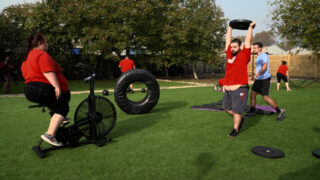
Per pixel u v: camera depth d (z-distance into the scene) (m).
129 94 10.63
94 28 17.53
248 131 4.62
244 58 4.01
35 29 18.20
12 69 11.73
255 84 5.71
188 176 2.80
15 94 11.15
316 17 12.62
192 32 19.09
